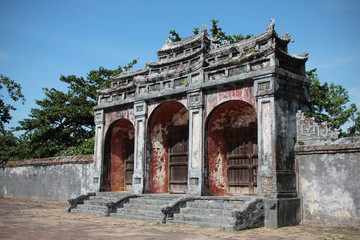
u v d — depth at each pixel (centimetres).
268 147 1211
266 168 1204
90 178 1966
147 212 1350
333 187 1166
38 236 947
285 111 1256
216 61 1570
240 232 1034
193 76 1533
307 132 1259
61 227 1133
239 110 1505
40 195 2275
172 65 1775
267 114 1231
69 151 2569
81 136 2941
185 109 1741
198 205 1293
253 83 1307
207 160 1446
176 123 1784
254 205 1136
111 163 1919
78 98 2892
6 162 2625
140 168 1673
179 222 1202
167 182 1756
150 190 1670
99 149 1898
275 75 1234
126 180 1964
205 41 1683
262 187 1204
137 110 1738
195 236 960
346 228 1117
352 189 1123
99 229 1092
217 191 1475
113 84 2025
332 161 1177
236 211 1082
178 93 1560
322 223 1173
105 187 1867
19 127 2884
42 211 1661
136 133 1725
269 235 984
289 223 1175
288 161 1234
